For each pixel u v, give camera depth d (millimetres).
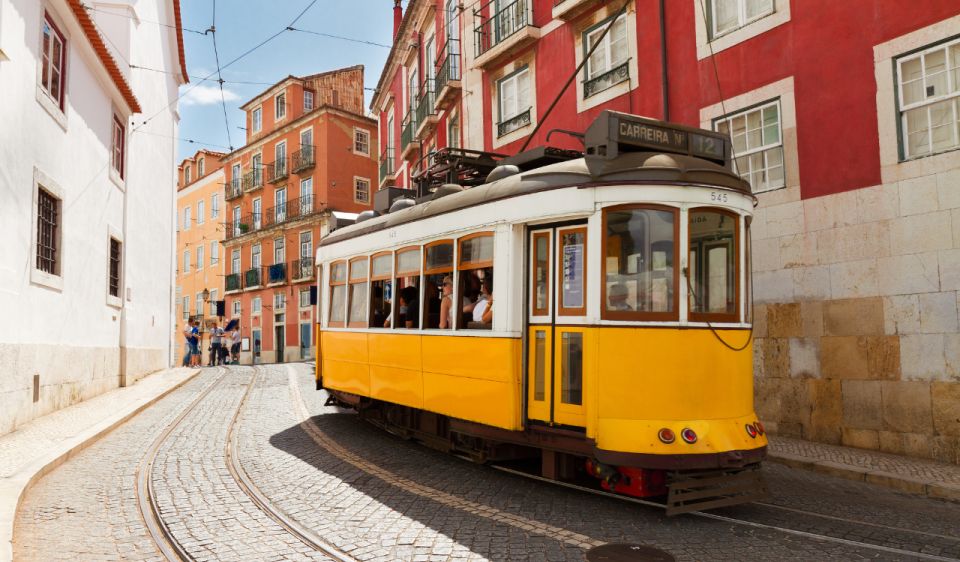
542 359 6223
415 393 7914
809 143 9438
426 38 23109
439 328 7539
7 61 9102
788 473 7605
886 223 8523
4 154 9039
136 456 8062
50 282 10719
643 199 5766
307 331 37781
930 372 8008
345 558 4688
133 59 16828
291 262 38812
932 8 8195
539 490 6477
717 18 11031
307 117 38594
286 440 9141
